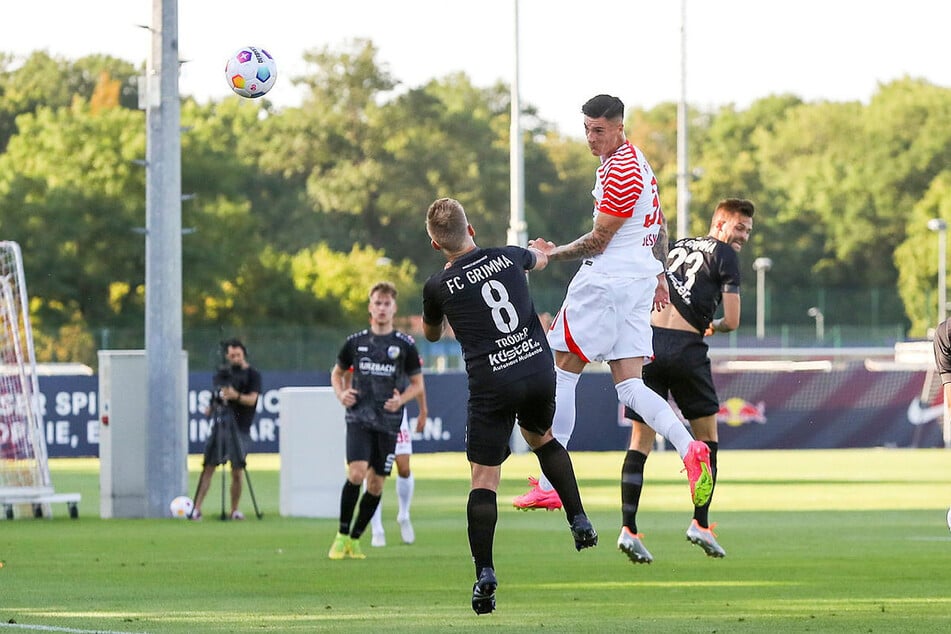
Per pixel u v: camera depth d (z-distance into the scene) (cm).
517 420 2136
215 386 4503
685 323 2806
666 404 2266
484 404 2070
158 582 2670
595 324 2297
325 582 2670
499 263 2103
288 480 4600
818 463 7775
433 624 2056
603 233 2264
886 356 14200
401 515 3628
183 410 4631
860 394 8769
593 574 2820
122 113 18562
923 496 5481
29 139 19050
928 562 3042
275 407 7962
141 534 3866
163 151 4609
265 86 3247
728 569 2911
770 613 2203
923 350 11881
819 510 4797
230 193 18412
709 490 2205
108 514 4609
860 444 8756
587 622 2083
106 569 2919
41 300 16838
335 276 18488
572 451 8412
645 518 4422
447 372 8294
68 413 7656
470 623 2069
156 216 4606
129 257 17338
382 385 3219
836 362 12838
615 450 8438
